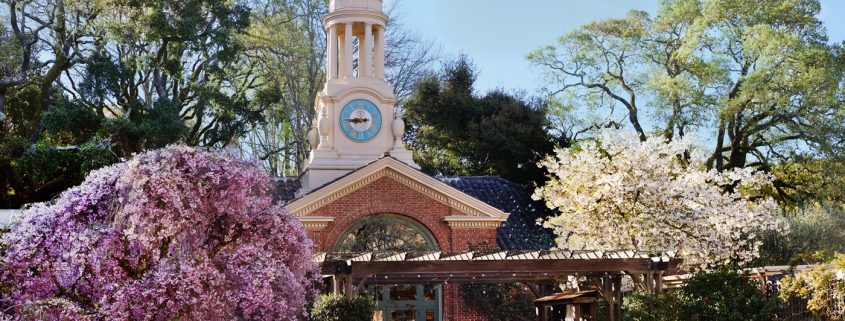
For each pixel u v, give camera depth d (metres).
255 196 16.61
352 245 30.31
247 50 48.53
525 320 31.25
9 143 33.94
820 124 40.84
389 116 33.00
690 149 34.31
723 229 27.92
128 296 15.02
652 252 25.95
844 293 23.41
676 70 45.25
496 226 31.39
